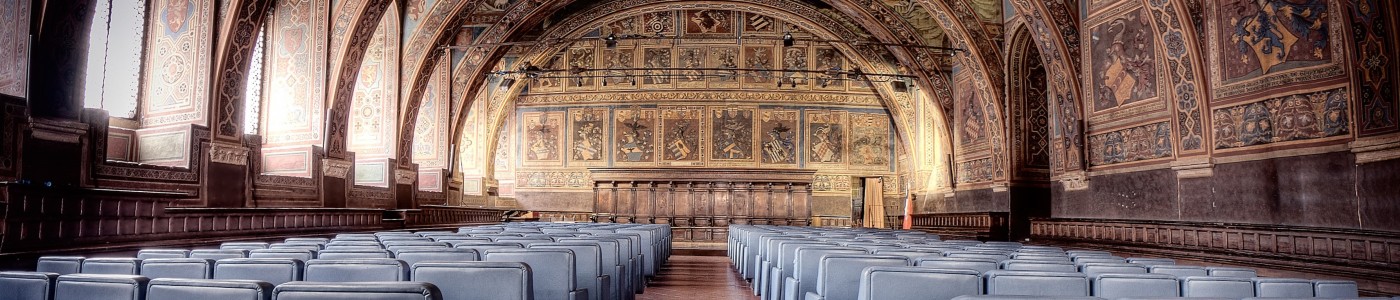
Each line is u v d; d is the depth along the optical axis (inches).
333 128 770.2
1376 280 372.2
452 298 154.3
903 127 1268.5
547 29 1131.3
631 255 355.3
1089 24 645.3
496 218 1211.2
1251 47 472.7
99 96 550.3
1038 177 837.2
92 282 130.0
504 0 1003.9
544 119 1353.3
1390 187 379.2
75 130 424.2
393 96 914.1
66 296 132.5
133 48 587.5
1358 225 398.0
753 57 1315.2
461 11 936.9
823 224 1316.4
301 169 748.0
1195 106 517.3
